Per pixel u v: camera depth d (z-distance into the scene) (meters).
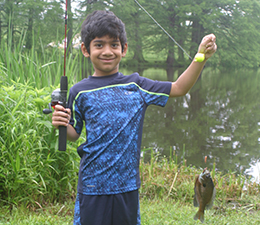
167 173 4.44
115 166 1.69
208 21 37.88
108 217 1.70
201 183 2.00
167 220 3.01
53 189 3.37
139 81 1.83
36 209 3.16
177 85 1.87
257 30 40.75
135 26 38.03
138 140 1.77
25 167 3.05
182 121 9.20
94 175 1.70
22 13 25.73
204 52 1.81
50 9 24.98
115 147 1.70
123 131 1.71
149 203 3.66
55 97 1.82
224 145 6.77
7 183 3.16
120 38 1.79
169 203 3.64
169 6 39.12
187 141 7.05
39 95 3.37
